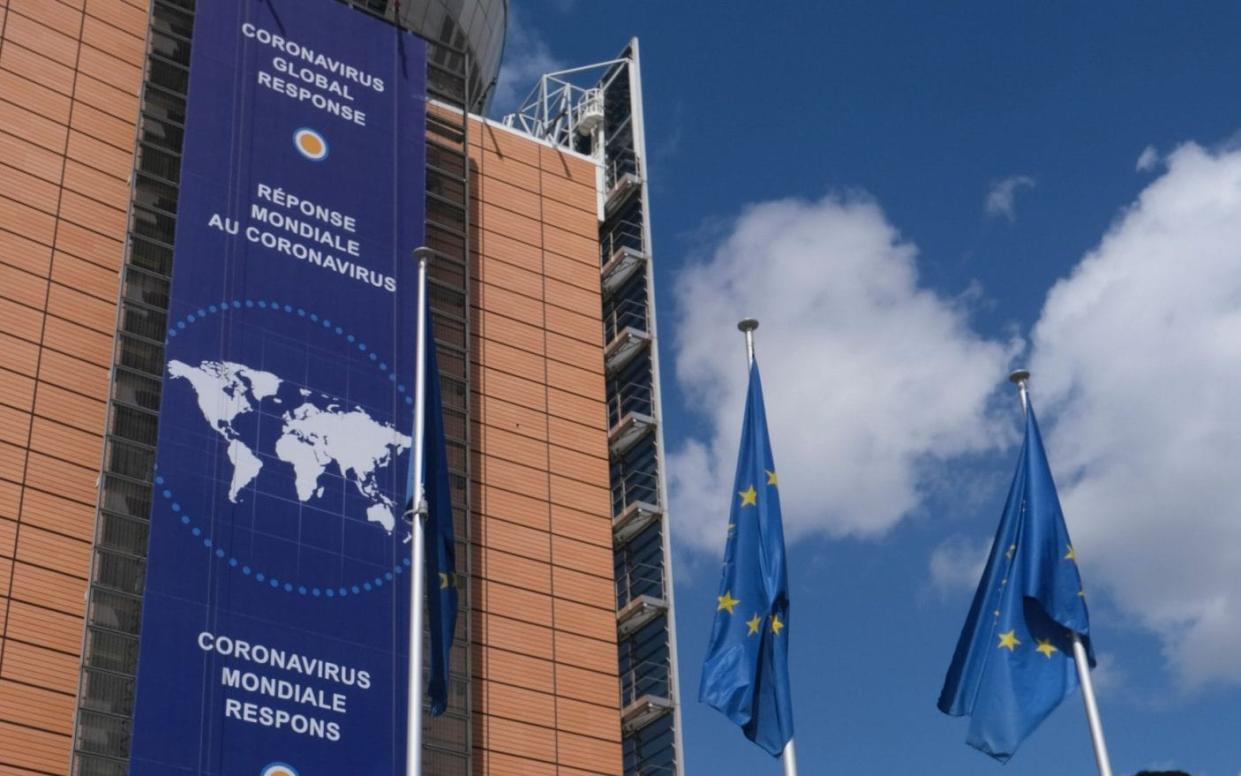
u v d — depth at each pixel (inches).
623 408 3289.9
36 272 2539.4
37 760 2186.3
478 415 2942.9
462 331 3004.4
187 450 2404.0
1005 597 1460.4
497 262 3149.6
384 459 2615.7
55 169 2650.1
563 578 2866.6
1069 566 1459.2
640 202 3440.0
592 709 2763.3
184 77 2866.6
